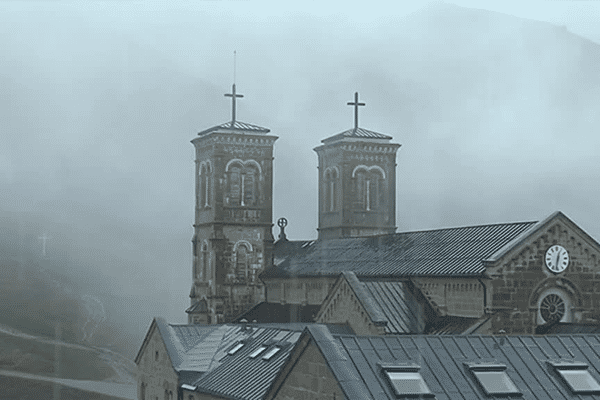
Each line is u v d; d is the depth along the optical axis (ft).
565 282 113.39
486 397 51.57
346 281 106.11
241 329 66.59
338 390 45.57
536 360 56.39
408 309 111.96
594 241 114.73
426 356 52.16
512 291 110.63
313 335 49.01
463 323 110.22
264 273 74.90
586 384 55.11
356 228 86.12
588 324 109.91
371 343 52.06
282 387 49.88
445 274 113.09
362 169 81.15
